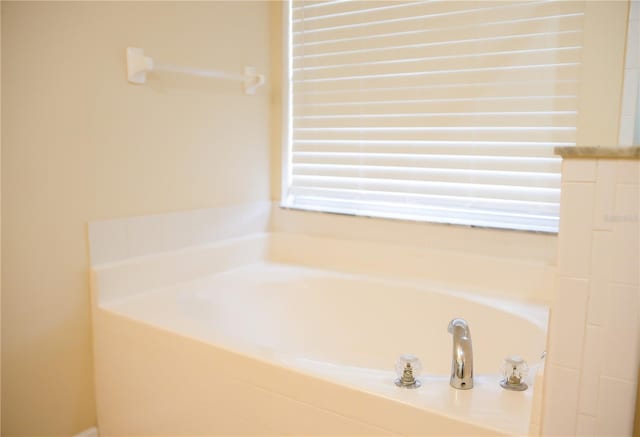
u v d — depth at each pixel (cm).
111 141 169
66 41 153
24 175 146
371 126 213
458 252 194
